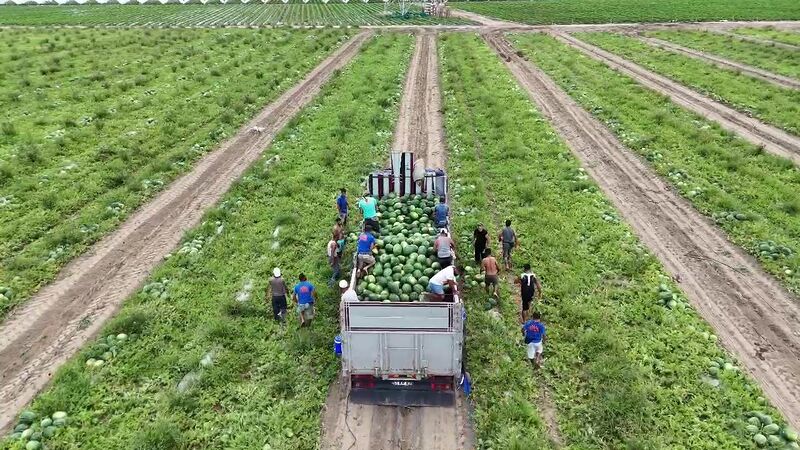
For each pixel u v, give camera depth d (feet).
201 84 134.51
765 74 142.00
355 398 42.45
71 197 76.18
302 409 41.75
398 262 51.39
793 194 74.13
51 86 130.82
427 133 103.91
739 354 47.19
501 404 41.96
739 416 40.68
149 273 60.03
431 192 65.10
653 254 62.44
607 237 65.57
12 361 47.16
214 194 78.89
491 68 153.89
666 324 50.62
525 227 68.64
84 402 41.98
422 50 188.85
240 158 91.76
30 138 95.96
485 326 50.57
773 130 101.76
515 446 38.04
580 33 222.28
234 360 46.37
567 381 44.45
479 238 58.85
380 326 39.75
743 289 56.29
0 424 40.60
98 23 274.77
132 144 94.12
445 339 39.73
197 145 95.96
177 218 72.23
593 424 40.27
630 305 53.31
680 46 185.98
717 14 263.29
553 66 155.63
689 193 76.64
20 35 207.51
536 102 121.70
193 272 59.57
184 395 42.37
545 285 56.90
